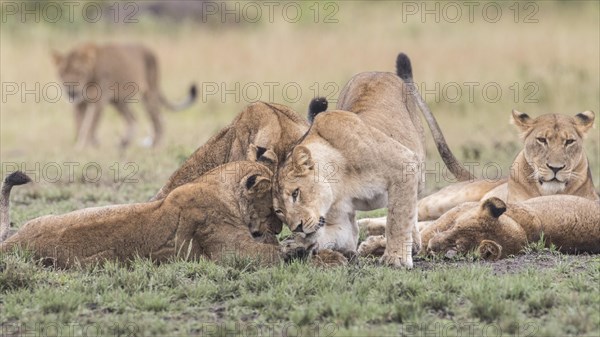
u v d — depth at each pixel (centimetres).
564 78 2808
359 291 949
